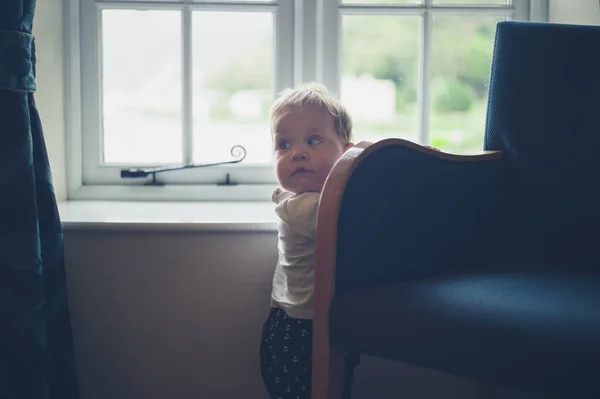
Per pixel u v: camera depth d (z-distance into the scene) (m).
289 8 1.71
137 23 1.72
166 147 1.75
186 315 1.40
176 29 1.73
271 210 1.55
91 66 1.71
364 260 1.01
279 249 1.24
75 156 1.71
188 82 1.72
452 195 1.16
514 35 1.29
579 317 0.79
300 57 1.69
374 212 1.03
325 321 0.98
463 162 1.18
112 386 1.42
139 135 1.75
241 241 1.39
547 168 1.23
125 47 1.73
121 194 1.71
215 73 1.74
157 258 1.39
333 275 0.98
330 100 1.26
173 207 1.59
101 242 1.39
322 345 0.98
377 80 1.73
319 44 1.70
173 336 1.40
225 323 1.40
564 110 1.24
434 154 1.13
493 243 1.25
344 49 1.72
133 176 1.66
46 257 1.29
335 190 0.98
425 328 0.87
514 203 1.26
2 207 1.21
